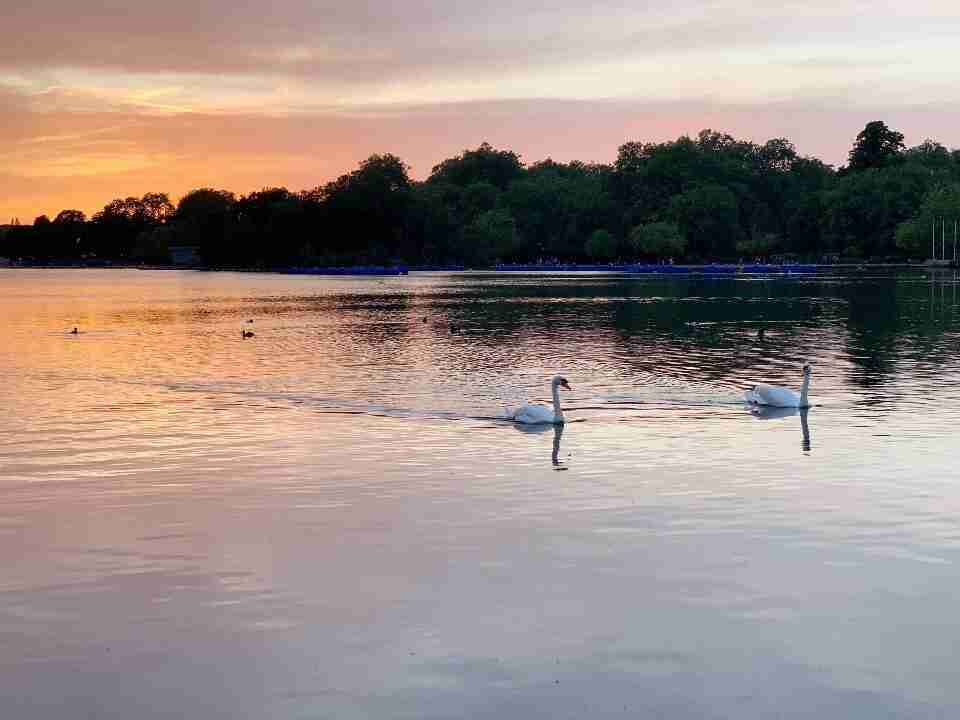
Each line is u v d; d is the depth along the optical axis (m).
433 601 19.98
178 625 19.11
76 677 17.25
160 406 42.97
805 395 40.44
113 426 38.31
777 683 16.69
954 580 20.67
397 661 17.58
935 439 33.94
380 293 138.38
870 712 15.83
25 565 22.30
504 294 130.88
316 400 44.22
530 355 60.94
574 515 25.39
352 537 23.88
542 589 20.48
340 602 20.00
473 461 31.55
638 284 155.50
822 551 22.45
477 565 21.88
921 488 27.53
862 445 33.16
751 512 25.48
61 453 33.47
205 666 17.53
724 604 19.66
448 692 16.53
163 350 66.62
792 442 33.88
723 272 197.12
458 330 79.06
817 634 18.36
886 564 21.61
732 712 15.85
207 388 48.34
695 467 30.34
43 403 44.03
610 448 33.28
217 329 83.38
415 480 29.19
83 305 120.19
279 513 25.95
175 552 23.00
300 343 70.38
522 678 16.94
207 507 26.64
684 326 80.00
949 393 44.03
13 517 25.92
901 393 44.22
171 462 31.95
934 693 16.36
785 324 80.81
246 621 19.22
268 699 16.41
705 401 42.81
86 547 23.45
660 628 18.67
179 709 16.16
